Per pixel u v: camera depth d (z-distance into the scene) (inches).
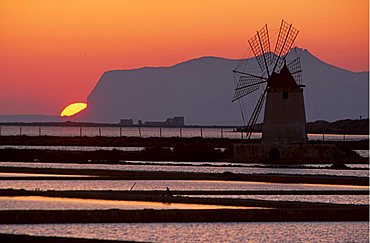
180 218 4940.9
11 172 7736.2
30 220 4753.9
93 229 4581.7
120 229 4613.7
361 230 4778.5
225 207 5315.0
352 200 5900.6
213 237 4485.7
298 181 7357.3
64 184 6702.8
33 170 7844.5
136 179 7288.4
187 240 4392.2
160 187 6560.0
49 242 4195.4
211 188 6520.7
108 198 5615.2
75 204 5260.8
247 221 4990.2
